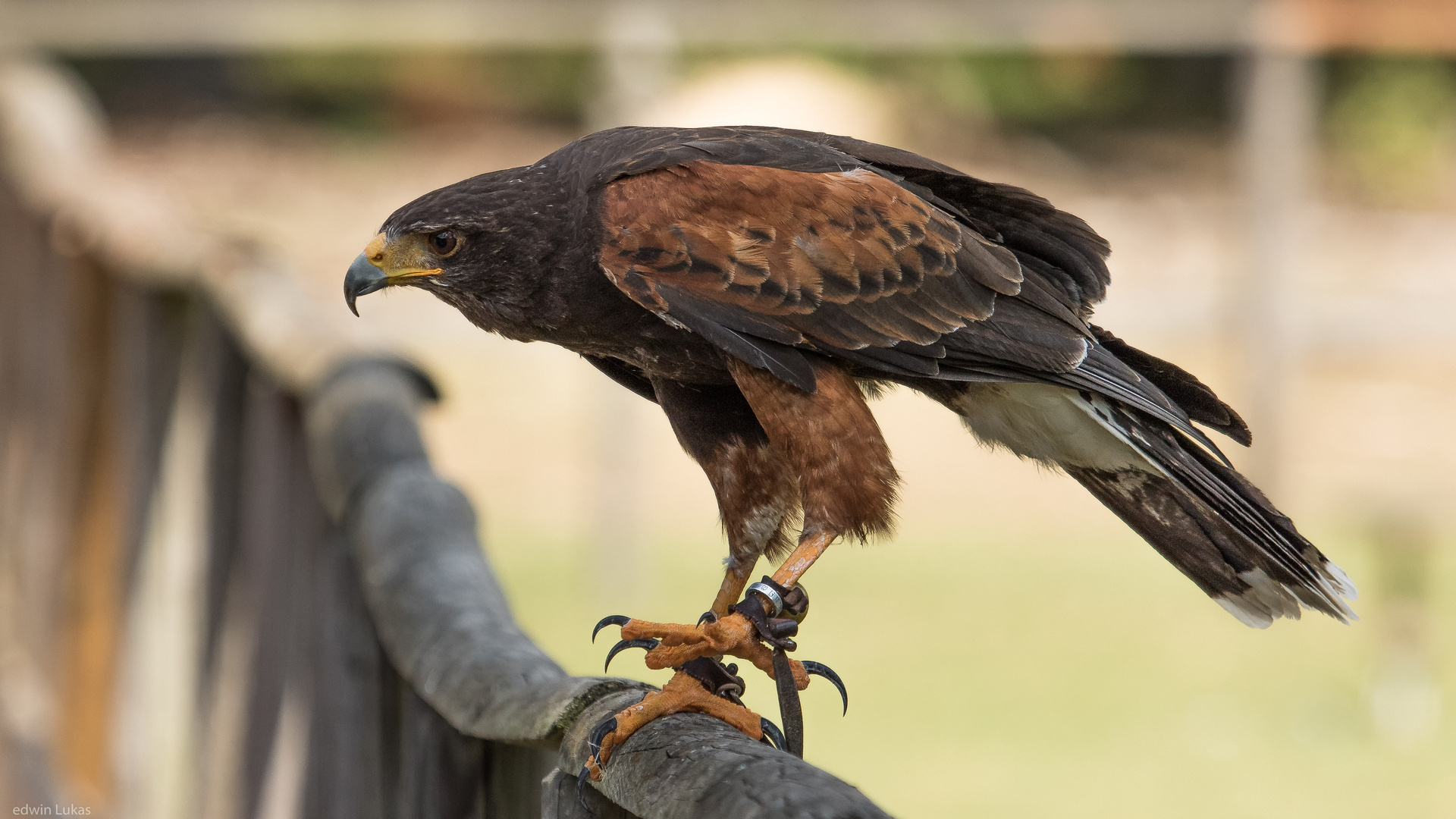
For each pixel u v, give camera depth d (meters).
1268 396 15.79
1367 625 13.88
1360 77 36.25
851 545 5.14
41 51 19.05
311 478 6.62
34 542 11.57
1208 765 11.30
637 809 3.57
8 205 12.61
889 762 11.30
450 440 19.92
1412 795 10.85
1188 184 34.06
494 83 37.34
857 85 34.16
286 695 6.91
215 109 36.59
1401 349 15.76
